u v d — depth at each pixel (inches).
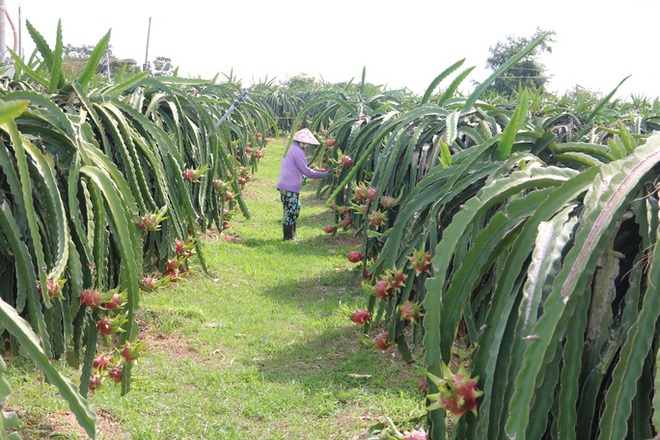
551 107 232.5
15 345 87.6
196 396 114.0
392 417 107.7
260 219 279.7
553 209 44.9
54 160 86.8
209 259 200.2
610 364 42.9
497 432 42.1
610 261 42.6
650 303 36.9
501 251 49.2
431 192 80.7
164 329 142.3
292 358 133.2
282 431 104.3
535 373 37.3
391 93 267.9
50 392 107.9
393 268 79.3
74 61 833.5
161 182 116.2
